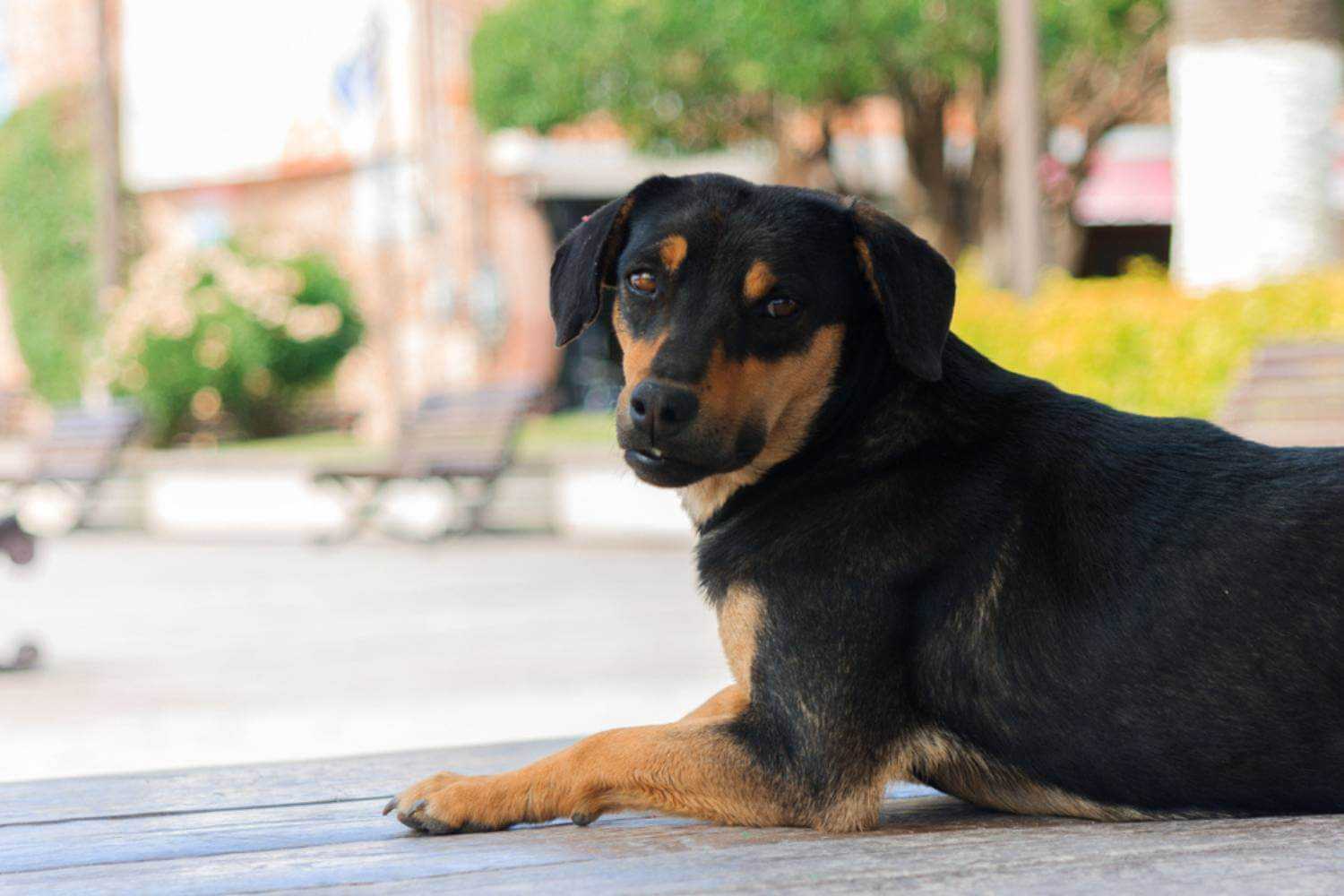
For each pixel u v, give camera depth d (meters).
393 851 2.26
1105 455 2.44
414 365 21.17
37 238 22.72
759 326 2.53
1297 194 8.68
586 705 4.90
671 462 2.46
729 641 2.50
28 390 23.44
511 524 11.14
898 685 2.39
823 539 2.45
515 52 16.39
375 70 21.30
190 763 4.20
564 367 22.42
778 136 17.27
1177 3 8.96
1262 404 6.03
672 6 15.22
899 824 2.41
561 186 21.50
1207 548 2.29
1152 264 9.09
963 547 2.40
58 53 23.12
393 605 7.74
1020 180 9.76
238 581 9.09
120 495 12.91
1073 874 1.97
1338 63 8.79
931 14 14.61
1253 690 2.22
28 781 2.94
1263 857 2.01
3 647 6.67
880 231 2.53
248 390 17.12
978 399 2.56
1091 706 2.30
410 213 21.28
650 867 2.09
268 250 18.09
